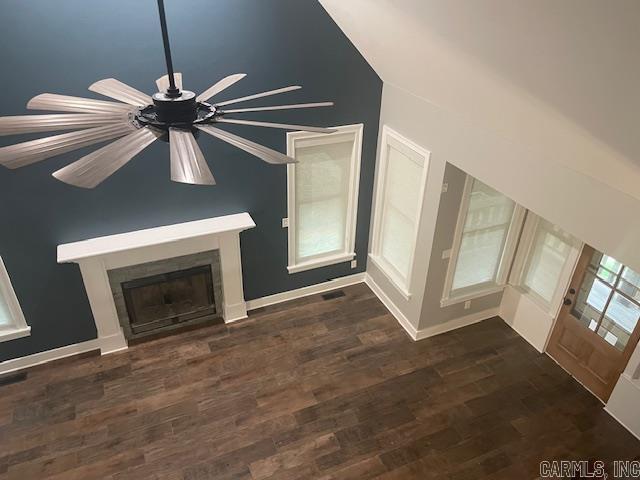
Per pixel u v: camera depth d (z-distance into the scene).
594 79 2.19
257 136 4.72
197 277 5.22
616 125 2.36
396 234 5.51
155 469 4.07
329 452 4.24
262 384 4.84
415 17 3.08
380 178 5.43
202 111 2.01
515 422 4.53
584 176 3.07
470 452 4.27
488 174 3.89
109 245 4.46
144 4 3.74
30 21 3.51
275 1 4.15
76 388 4.72
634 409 4.34
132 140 1.75
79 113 1.90
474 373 5.04
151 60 3.96
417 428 4.46
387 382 4.91
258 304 5.78
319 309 5.80
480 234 5.11
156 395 4.69
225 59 4.22
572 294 4.81
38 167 4.05
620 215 2.91
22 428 4.35
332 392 4.79
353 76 4.84
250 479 4.02
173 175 1.62
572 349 4.95
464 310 5.54
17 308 4.57
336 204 5.59
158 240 4.56
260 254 5.44
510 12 2.26
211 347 5.23
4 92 3.64
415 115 4.62
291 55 4.46
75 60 3.74
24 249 4.33
